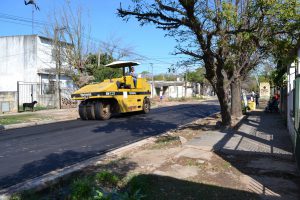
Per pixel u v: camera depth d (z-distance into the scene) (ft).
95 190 18.88
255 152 31.45
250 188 21.89
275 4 33.27
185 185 22.18
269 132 44.73
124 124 57.36
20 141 41.29
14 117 70.54
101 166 27.37
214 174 24.93
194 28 36.06
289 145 34.94
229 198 19.97
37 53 114.01
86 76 91.04
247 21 37.78
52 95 102.37
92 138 43.06
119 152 33.40
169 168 26.35
